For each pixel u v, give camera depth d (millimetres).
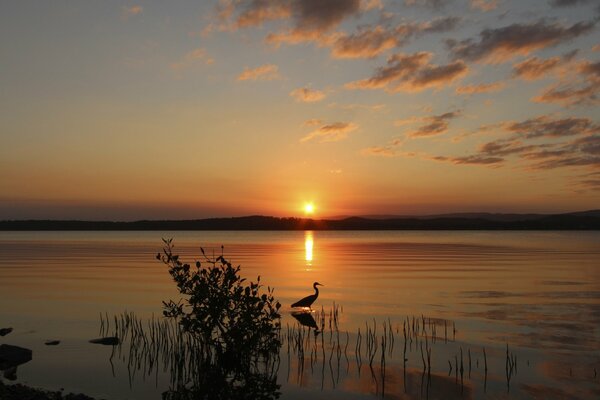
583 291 32594
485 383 14383
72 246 97000
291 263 55156
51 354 17016
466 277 40781
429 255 69688
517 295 30891
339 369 15516
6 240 137500
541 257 64625
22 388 13000
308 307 26141
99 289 32750
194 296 13211
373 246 101375
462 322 22594
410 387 14000
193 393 13008
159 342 18328
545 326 21828
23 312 24719
